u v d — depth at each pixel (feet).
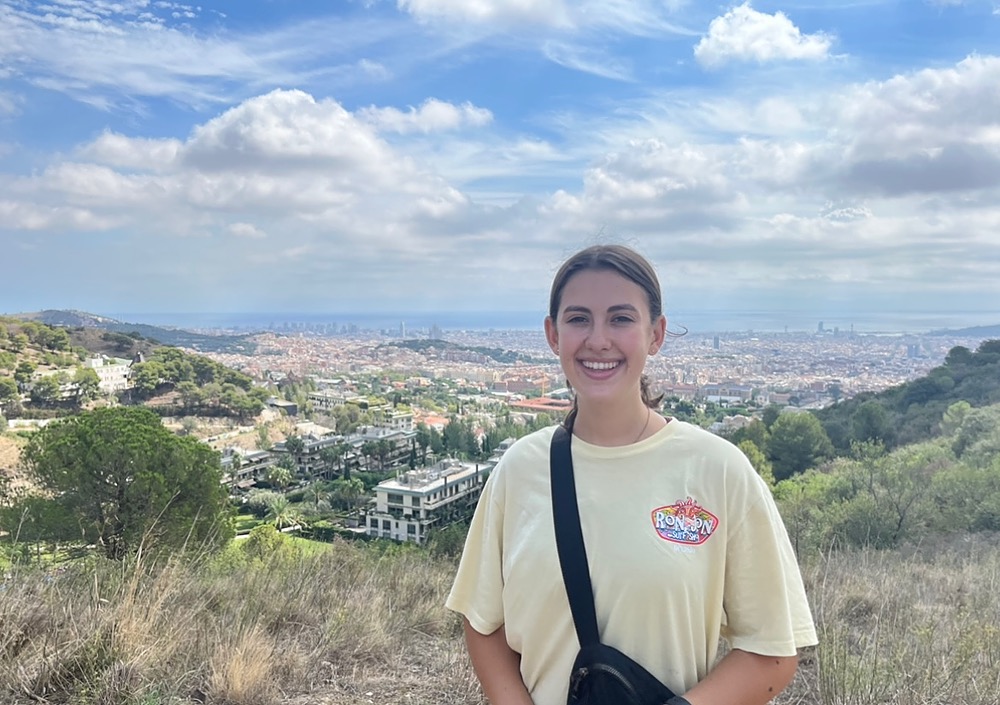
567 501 4.29
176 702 9.48
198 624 11.83
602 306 4.45
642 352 4.47
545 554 4.27
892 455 62.90
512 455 4.79
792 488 61.26
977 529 40.24
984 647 11.05
